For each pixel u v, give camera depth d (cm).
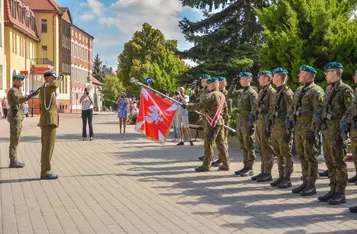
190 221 699
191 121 2195
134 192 903
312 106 866
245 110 1084
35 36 5966
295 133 895
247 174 1082
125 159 1368
